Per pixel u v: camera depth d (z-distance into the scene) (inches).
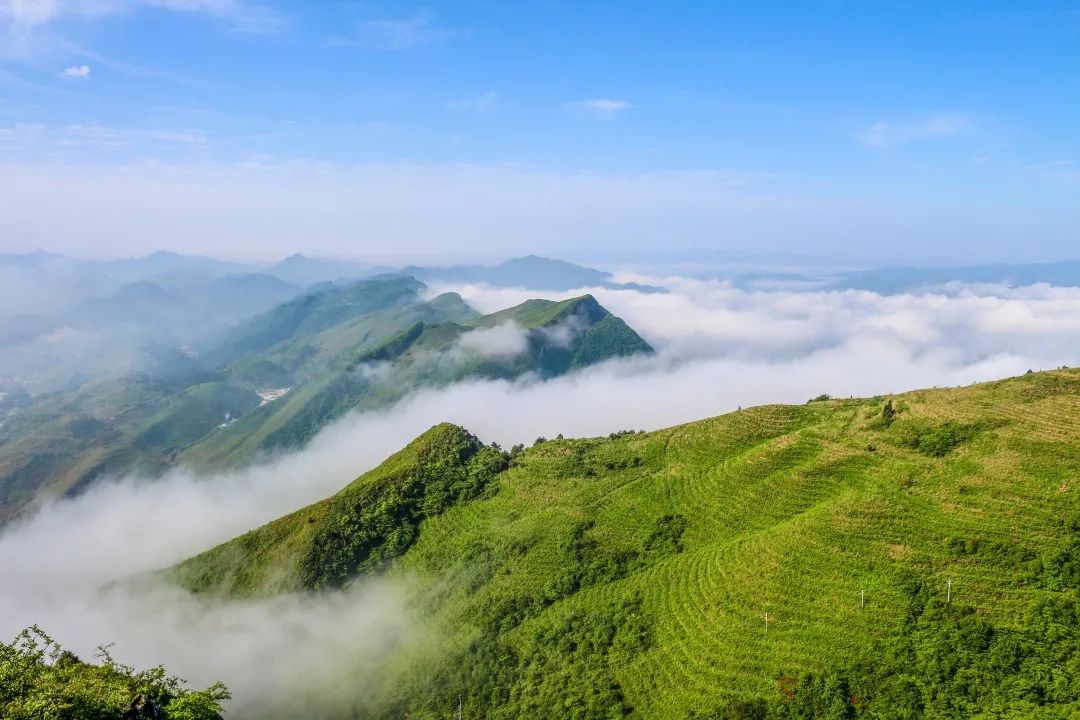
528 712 3154.5
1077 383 3757.4
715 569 3484.3
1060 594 2719.0
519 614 3769.7
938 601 2854.3
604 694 3063.5
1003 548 2960.1
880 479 3609.7
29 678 2074.3
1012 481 3243.1
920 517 3248.0
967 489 3302.2
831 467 3863.2
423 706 3427.7
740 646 3002.0
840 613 2957.7
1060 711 2342.5
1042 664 2507.4
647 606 3476.9
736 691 2829.7
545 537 4252.0
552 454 5251.0
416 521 4985.2
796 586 3149.6
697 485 4256.9
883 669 2677.2
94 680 2146.9
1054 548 2874.0
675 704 2906.0
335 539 4820.4
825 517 3425.2
